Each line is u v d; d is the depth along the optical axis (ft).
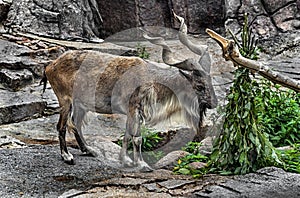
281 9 56.29
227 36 57.36
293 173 20.29
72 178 21.21
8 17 51.65
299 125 29.09
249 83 21.34
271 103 30.30
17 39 47.11
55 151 26.21
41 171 22.27
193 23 64.34
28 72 39.78
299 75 42.86
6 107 33.01
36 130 31.45
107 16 63.62
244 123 20.98
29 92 37.96
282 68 45.19
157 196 18.11
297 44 53.21
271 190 18.11
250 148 21.13
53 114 35.45
